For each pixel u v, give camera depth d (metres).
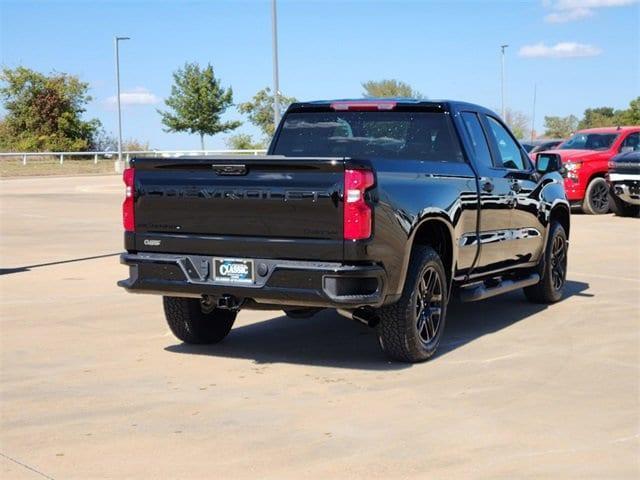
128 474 4.92
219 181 6.93
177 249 7.15
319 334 8.55
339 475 4.89
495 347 7.96
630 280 11.74
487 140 8.77
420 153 8.30
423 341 7.37
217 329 8.08
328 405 6.19
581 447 5.34
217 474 4.91
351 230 6.53
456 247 7.76
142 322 9.09
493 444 5.39
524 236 9.22
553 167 9.49
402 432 5.61
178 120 61.09
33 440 5.49
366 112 8.47
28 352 7.80
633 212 21.39
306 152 8.66
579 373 7.05
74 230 18.38
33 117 67.62
